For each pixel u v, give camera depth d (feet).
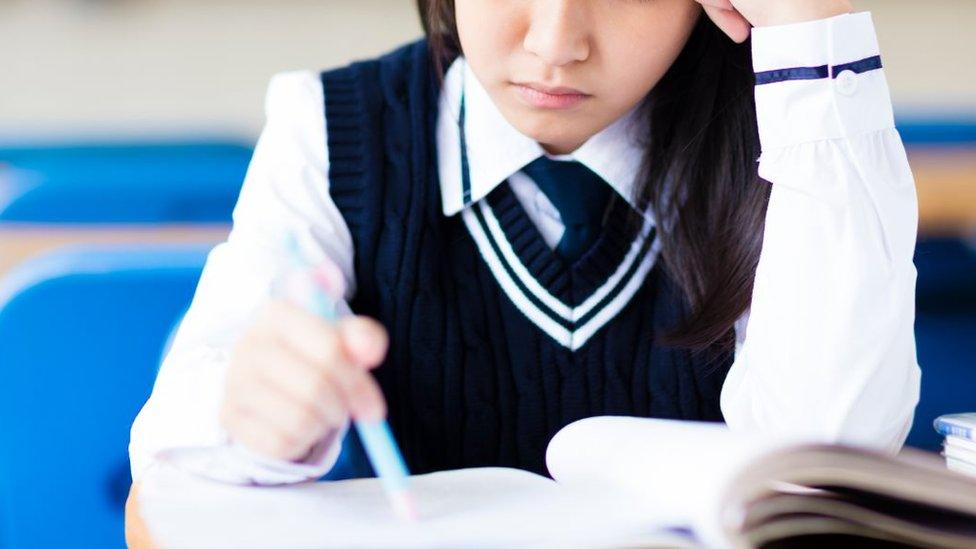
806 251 3.01
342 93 3.73
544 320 3.54
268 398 2.27
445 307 3.58
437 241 3.60
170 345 3.80
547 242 3.59
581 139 3.06
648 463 2.03
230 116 10.91
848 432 2.97
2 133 10.55
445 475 2.47
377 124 3.67
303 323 2.24
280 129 3.68
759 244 3.34
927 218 7.27
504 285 3.56
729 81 3.38
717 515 1.77
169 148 10.08
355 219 3.57
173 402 2.58
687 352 3.55
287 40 10.88
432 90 3.73
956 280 6.79
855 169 2.99
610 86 2.87
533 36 2.75
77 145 10.31
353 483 2.47
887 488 1.86
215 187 5.93
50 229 5.50
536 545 1.79
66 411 3.74
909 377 3.04
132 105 10.78
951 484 1.88
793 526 1.87
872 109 3.01
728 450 1.92
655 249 3.56
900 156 3.04
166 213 5.84
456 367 3.58
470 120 3.60
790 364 3.01
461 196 3.57
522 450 3.61
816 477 1.86
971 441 2.56
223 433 2.41
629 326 3.57
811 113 2.99
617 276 3.55
